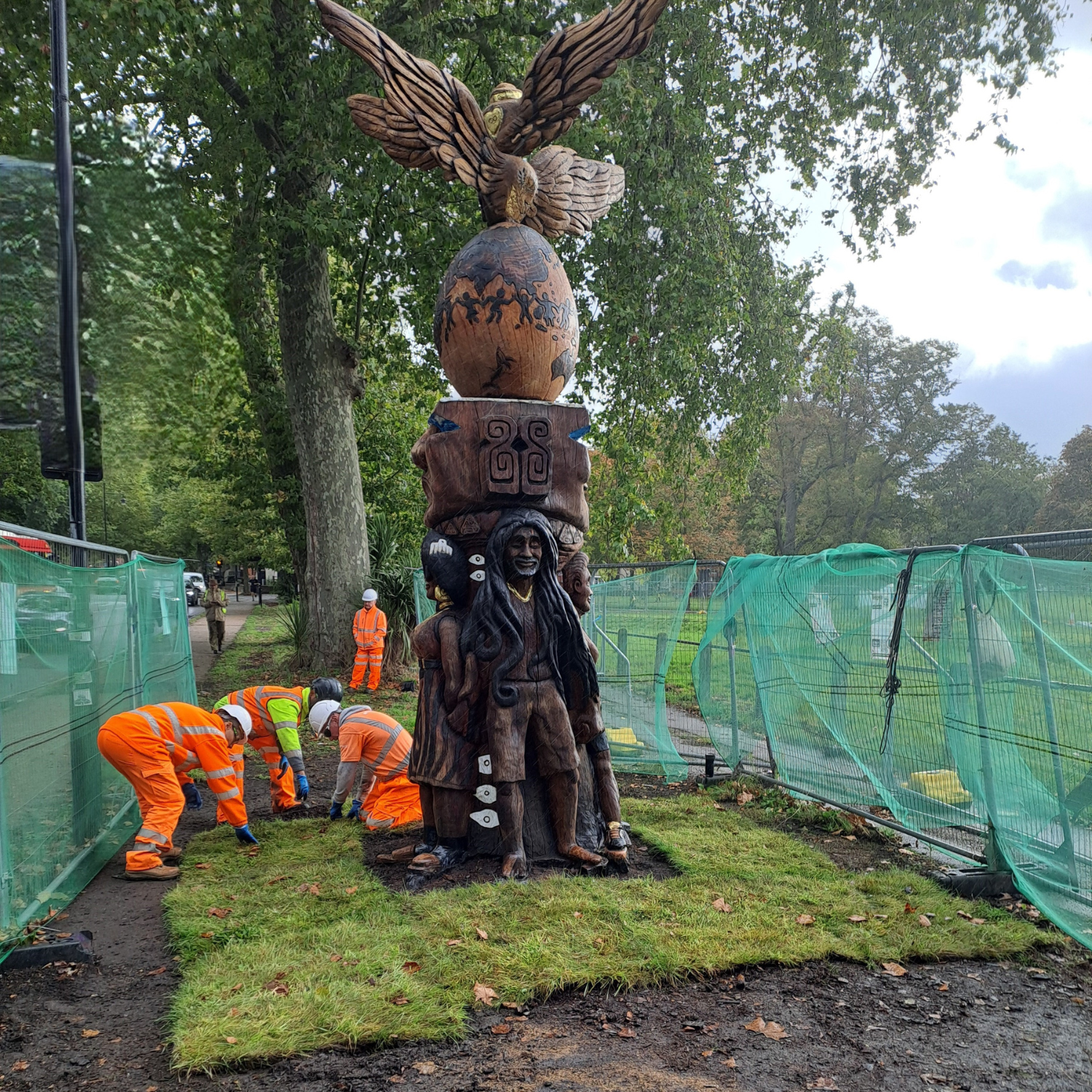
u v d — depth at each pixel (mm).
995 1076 3107
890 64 14305
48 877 4703
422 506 20156
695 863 5184
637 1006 3578
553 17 12695
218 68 12547
